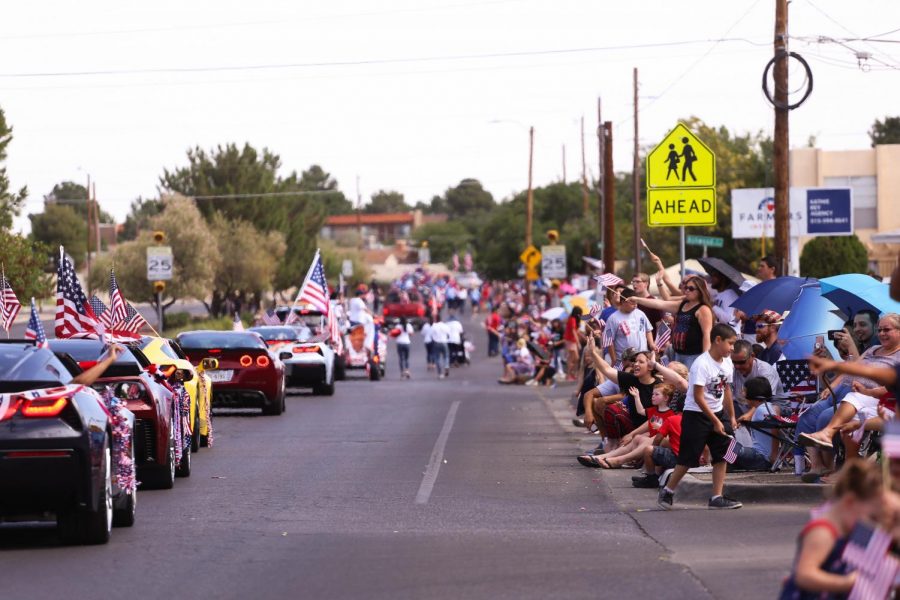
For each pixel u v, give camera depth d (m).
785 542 29.78
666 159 57.28
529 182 191.50
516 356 106.12
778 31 66.50
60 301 44.34
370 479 43.28
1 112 91.94
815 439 35.06
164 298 180.50
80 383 30.80
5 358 30.28
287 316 102.75
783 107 66.56
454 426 64.56
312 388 89.81
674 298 51.56
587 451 52.34
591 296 104.81
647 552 28.75
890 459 16.22
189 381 47.09
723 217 159.88
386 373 130.38
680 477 36.03
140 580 26.06
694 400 35.69
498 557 28.25
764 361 44.31
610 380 49.47
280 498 38.72
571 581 25.39
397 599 23.91
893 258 156.38
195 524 33.62
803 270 131.75
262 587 25.22
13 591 25.08
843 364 22.75
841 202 104.69
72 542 30.33
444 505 37.06
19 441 28.42
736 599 23.50
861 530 15.68
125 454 32.44
